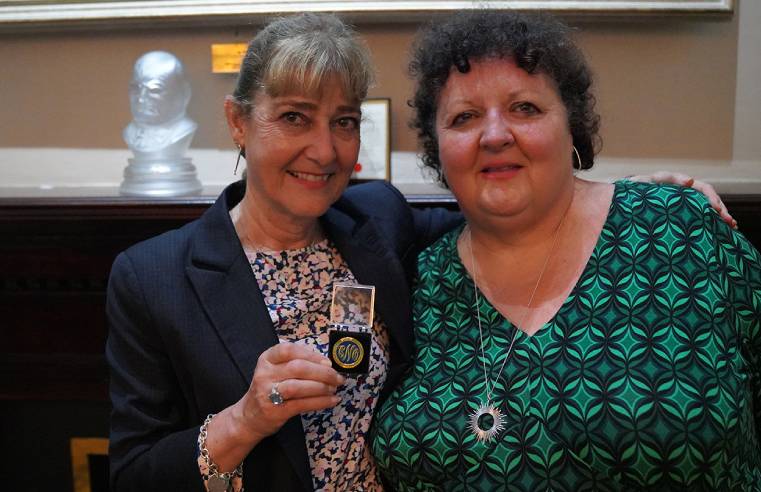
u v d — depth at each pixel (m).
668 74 2.21
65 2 2.25
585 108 1.49
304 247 1.51
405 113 2.27
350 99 1.38
